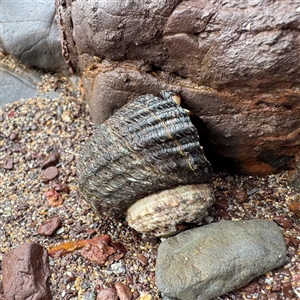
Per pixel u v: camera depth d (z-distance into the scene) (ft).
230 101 0.59
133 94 0.65
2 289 0.58
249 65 0.51
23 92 0.97
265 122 0.60
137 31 0.57
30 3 0.95
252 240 0.54
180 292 0.51
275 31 0.48
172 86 0.62
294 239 0.60
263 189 0.69
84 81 0.76
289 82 0.52
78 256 0.61
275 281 0.55
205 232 0.57
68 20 0.68
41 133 0.87
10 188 0.76
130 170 0.54
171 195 0.55
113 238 0.64
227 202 0.67
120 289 0.55
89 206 0.68
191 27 0.54
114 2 0.56
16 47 0.95
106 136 0.56
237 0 0.50
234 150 0.66
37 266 0.58
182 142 0.53
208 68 0.56
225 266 0.52
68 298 0.56
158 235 0.59
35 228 0.67
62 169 0.78
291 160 0.67
